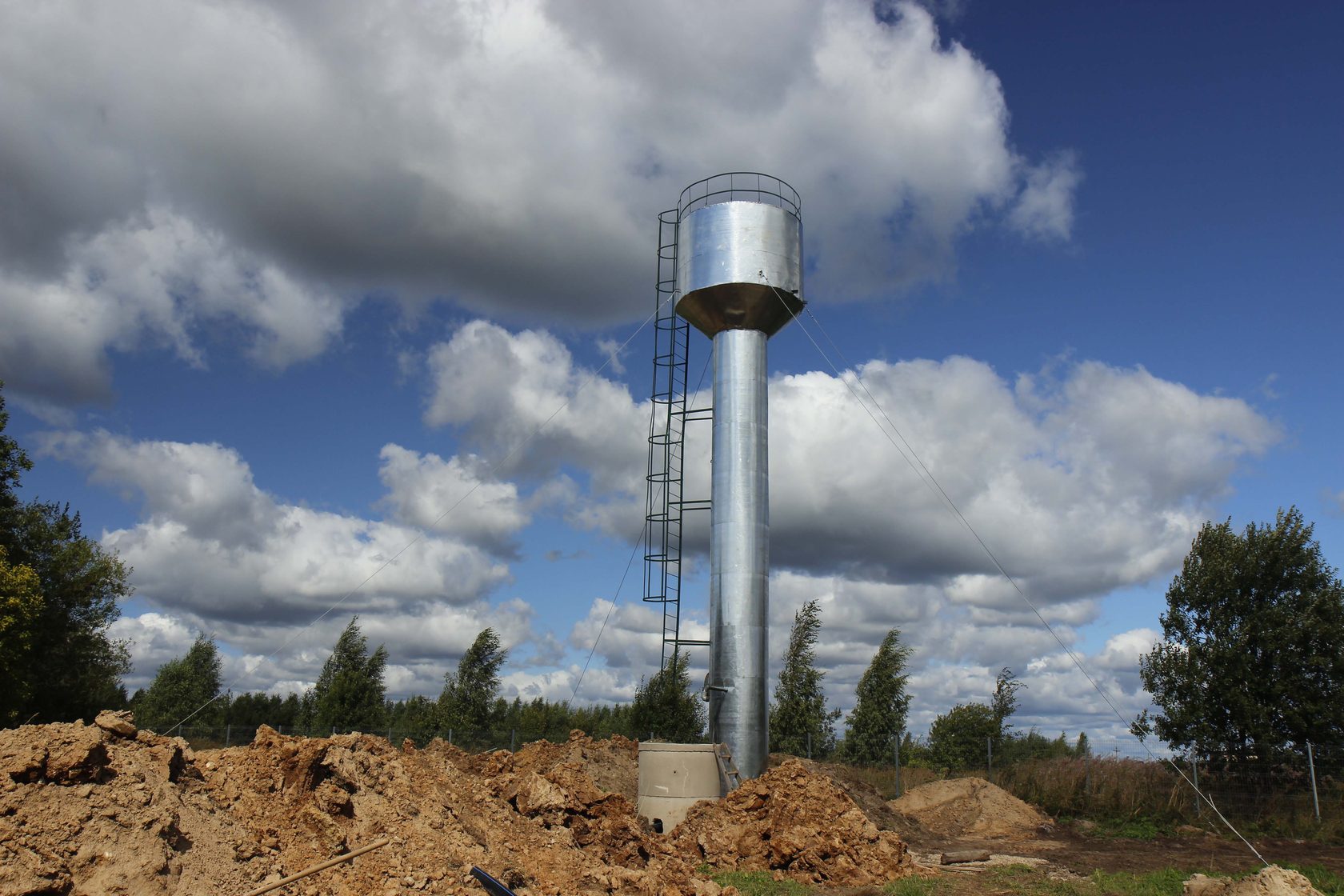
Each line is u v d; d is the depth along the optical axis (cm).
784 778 2752
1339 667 3559
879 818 3625
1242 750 3659
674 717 4162
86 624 4488
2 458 4025
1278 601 3756
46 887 1226
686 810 3017
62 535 4338
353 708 5778
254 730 5400
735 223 3591
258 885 1409
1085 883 2372
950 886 2330
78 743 1441
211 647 7781
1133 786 3881
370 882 1520
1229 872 2644
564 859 2002
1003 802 3888
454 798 2073
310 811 1653
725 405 3538
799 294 3619
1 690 3566
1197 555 3981
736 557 3384
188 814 1506
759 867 2539
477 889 1600
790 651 5409
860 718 5775
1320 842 3281
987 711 6044
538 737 5197
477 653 6044
